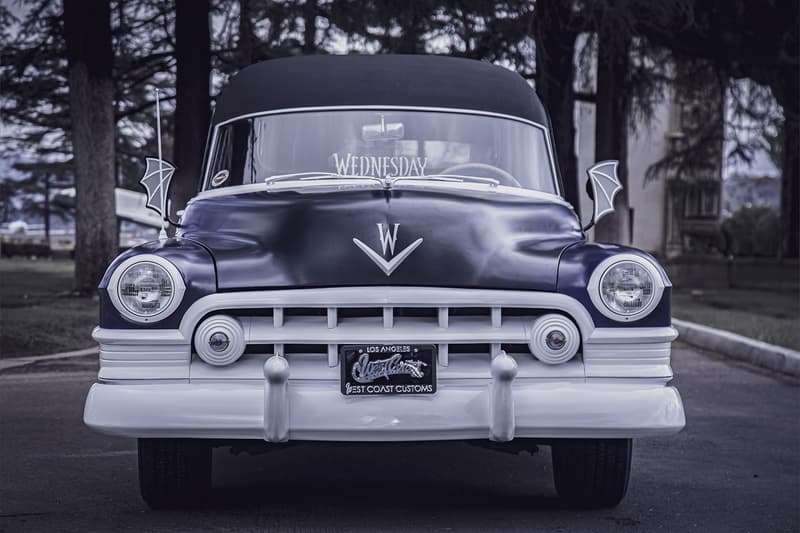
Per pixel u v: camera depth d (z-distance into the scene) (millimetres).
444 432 4473
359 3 18141
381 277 4566
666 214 46875
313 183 5578
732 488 5723
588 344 4602
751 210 45469
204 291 4527
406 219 4809
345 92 6035
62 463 6164
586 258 4684
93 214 18422
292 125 5957
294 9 18688
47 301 17375
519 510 5102
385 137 5898
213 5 19250
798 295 24578
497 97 6137
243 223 5023
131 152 35219
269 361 4391
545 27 18188
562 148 19359
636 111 24484
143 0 20375
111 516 4914
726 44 20406
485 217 4965
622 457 4957
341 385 4453
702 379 10500
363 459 6312
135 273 4512
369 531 4672
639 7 17859
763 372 11211
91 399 4500
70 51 18297
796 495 5582
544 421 4512
